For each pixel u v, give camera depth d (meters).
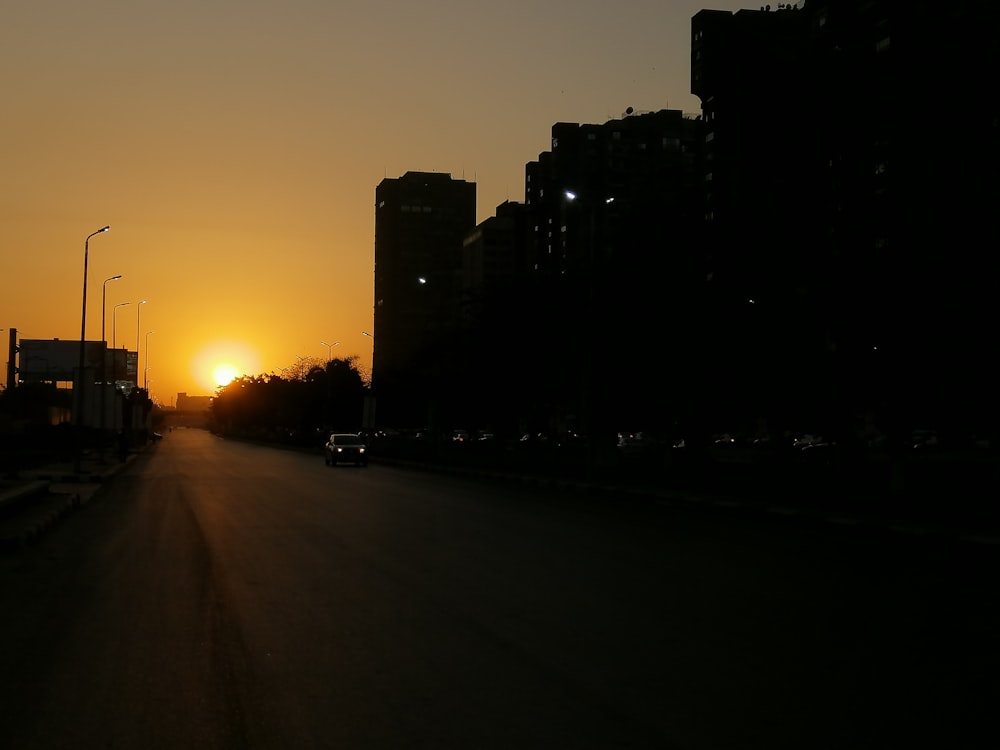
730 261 37.69
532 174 165.75
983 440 41.62
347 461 61.50
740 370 36.66
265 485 39.12
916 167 26.50
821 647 9.43
